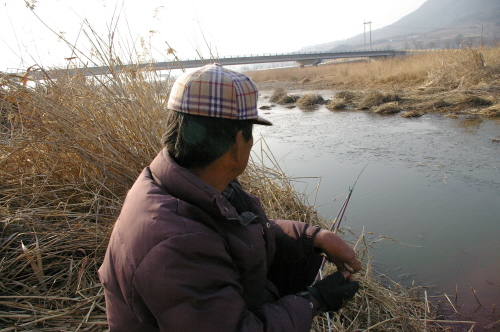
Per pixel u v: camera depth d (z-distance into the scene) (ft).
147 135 8.68
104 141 8.30
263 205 10.37
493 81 37.78
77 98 8.83
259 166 12.30
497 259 10.58
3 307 6.00
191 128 3.52
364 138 25.14
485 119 27.55
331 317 7.84
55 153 8.15
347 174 18.24
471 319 8.57
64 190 8.16
